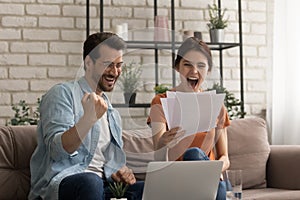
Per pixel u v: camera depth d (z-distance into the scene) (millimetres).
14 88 4031
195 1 4383
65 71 4129
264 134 3619
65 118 2514
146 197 2258
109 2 4230
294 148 3508
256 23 4496
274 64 4324
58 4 4125
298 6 4242
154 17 4184
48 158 2611
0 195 2879
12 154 2947
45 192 2557
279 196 3139
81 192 2340
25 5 4070
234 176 2441
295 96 4246
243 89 4441
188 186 2268
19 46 4051
